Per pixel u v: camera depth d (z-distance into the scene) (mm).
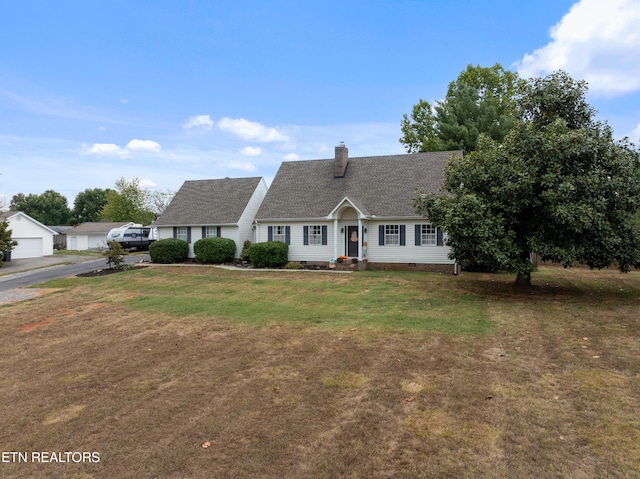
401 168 22531
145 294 14242
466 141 28141
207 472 3781
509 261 11430
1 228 25641
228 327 9406
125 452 4215
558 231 11445
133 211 64125
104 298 13719
